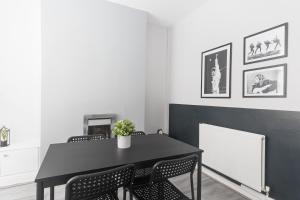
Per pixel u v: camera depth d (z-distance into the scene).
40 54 2.64
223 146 2.44
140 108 3.30
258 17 2.14
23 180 2.40
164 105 4.05
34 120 2.79
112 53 3.03
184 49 3.48
